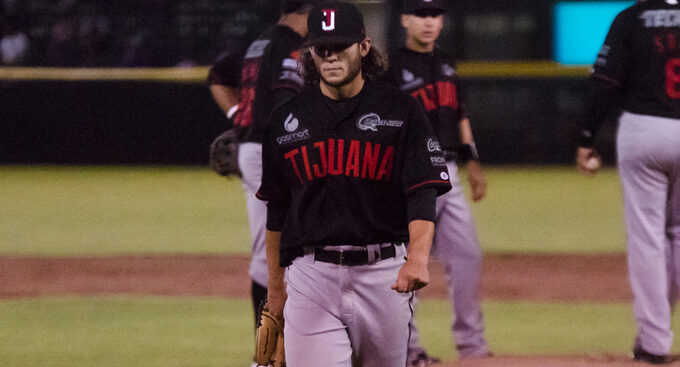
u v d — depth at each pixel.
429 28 20.88
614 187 60.44
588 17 71.50
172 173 68.50
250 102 19.69
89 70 70.56
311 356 13.10
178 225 45.81
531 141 71.44
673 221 19.94
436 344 23.38
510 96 71.06
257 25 78.69
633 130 19.30
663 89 18.97
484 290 30.36
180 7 78.56
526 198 55.53
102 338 23.75
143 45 75.94
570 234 42.94
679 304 27.02
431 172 12.72
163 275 33.00
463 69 70.62
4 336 24.03
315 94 13.04
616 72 19.38
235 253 37.78
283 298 14.09
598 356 21.17
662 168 19.25
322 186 12.88
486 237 42.03
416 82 20.94
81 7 79.62
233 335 24.06
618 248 38.91
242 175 20.31
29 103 71.44
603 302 28.42
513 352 22.00
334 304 13.00
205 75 70.38
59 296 29.45
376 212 12.91
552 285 31.16
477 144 71.81
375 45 13.24
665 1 18.97
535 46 72.81
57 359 21.67
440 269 33.06
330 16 12.49
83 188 60.19
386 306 13.03
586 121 20.56
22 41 77.19
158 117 71.31
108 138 71.94
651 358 19.91
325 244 12.91
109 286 31.09
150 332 24.42
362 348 13.33
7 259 36.16
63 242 40.72
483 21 73.31
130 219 47.72
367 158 12.73
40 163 72.44
